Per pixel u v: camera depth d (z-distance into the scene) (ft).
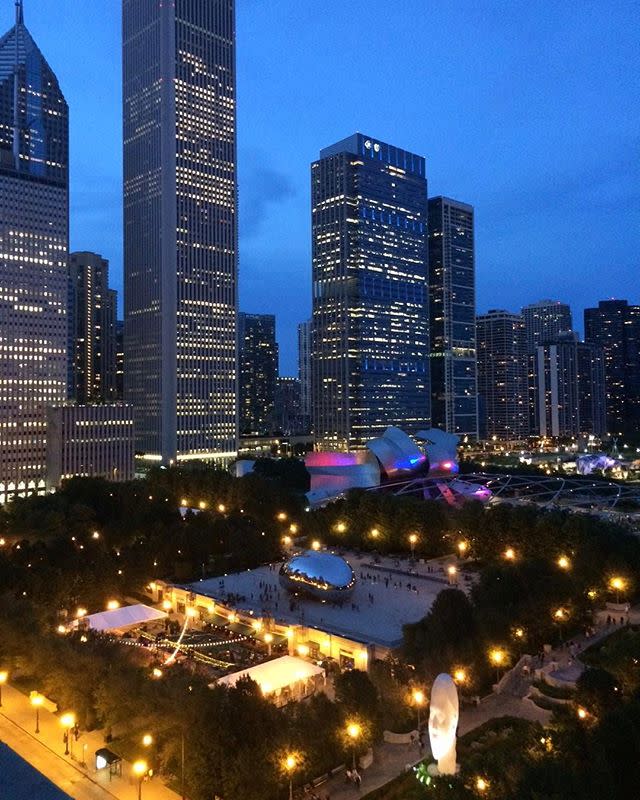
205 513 603.67
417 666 291.79
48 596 402.52
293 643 363.35
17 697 312.50
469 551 524.11
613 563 423.23
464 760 238.27
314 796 231.71
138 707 256.73
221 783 225.35
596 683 253.85
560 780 189.26
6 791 153.07
